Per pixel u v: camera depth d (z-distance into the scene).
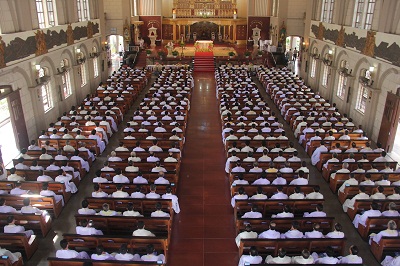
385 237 9.98
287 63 38.91
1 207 11.11
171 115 20.11
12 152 17.00
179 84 27.41
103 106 21.61
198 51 39.84
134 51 38.75
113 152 14.34
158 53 38.31
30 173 13.34
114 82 27.92
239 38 46.47
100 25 30.58
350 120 19.55
